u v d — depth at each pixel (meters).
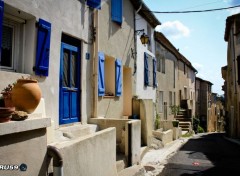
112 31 9.91
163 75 20.14
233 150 13.42
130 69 12.03
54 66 6.30
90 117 8.04
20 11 5.21
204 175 7.93
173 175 7.87
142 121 10.83
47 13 6.00
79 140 4.12
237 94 20.62
